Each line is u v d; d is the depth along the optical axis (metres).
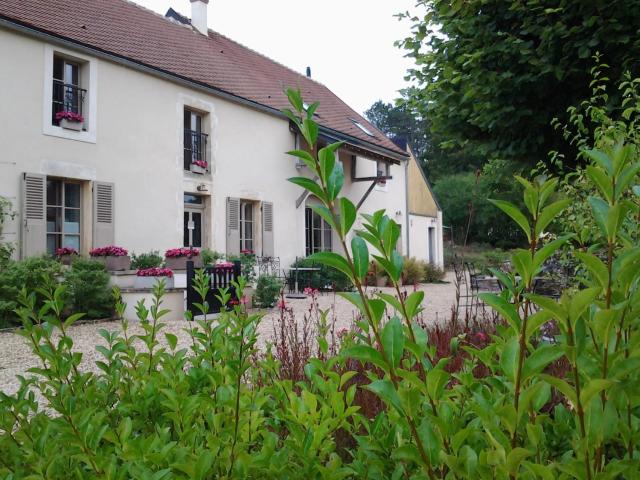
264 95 15.27
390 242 0.99
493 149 5.86
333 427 1.37
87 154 10.09
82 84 10.29
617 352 0.78
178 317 8.98
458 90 5.96
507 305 0.82
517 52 5.12
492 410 0.92
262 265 13.63
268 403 1.66
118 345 1.94
